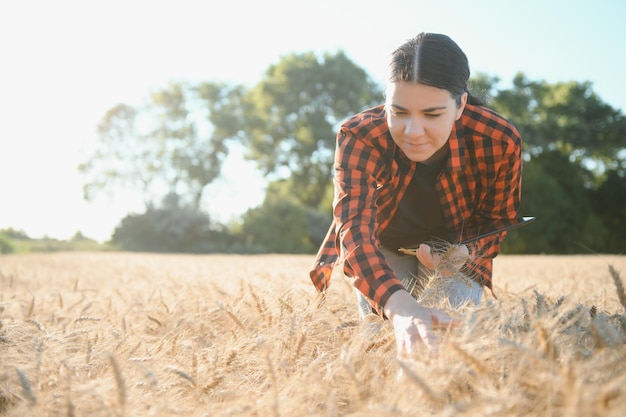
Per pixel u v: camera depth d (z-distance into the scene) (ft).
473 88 9.14
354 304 9.97
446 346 5.32
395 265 9.82
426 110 6.73
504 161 8.41
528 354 4.63
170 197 160.15
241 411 5.43
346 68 183.11
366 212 7.63
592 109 163.63
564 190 149.18
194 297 11.33
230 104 190.49
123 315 10.08
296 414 5.37
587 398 4.08
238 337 7.73
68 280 20.76
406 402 4.84
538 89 170.40
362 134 7.97
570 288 12.37
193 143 187.62
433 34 6.91
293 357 6.61
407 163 8.31
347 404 5.70
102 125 183.83
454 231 9.16
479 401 4.57
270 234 151.12
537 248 142.61
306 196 181.78
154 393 5.82
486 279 9.10
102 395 5.54
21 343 7.14
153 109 189.37
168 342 7.63
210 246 148.05
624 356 5.14
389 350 6.44
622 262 27.40
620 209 153.38
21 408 5.64
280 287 10.46
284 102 183.21
